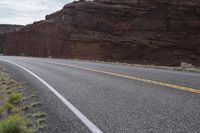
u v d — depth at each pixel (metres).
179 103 7.10
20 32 78.81
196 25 55.84
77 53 54.75
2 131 5.48
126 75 14.37
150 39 54.44
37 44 68.19
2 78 16.09
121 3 61.50
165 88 9.54
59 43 59.88
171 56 51.16
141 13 58.38
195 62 49.88
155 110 6.52
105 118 6.07
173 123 5.45
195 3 58.19
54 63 28.38
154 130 5.09
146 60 51.16
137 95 8.45
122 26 58.53
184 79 12.12
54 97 8.99
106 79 12.90
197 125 5.24
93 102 7.79
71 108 7.20
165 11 57.31
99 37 55.66
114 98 8.16
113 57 52.50
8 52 81.31
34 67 23.28
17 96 9.32
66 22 63.09
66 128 5.60
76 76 14.75
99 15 60.84
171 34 54.97
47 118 6.56
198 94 8.23
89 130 5.30
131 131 5.09
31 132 5.65
